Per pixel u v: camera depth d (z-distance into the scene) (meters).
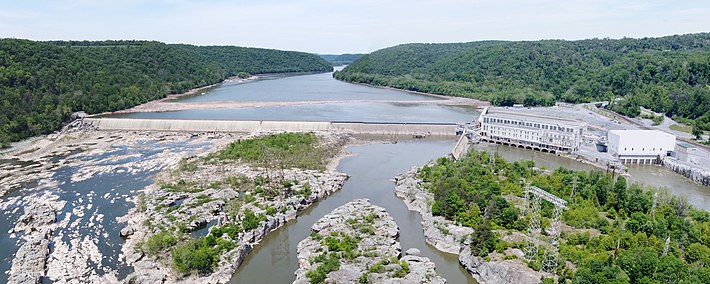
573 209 165.00
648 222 144.62
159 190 197.00
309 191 196.50
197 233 161.00
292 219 179.00
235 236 153.75
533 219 152.00
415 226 171.62
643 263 115.81
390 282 124.19
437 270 140.75
